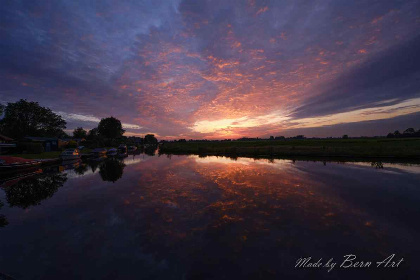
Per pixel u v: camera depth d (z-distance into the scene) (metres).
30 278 3.33
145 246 4.34
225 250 4.17
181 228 5.20
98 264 3.72
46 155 24.00
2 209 6.74
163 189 9.17
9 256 3.97
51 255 4.01
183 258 3.91
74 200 7.66
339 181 10.14
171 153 35.44
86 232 5.01
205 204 7.06
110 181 11.05
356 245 4.27
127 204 7.13
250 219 5.71
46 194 8.56
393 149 20.77
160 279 3.31
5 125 40.03
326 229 5.02
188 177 11.95
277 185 9.62
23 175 13.46
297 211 6.25
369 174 11.77
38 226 5.38
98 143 50.41
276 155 25.97
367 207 6.48
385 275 3.38
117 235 4.84
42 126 45.28
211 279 3.32
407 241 4.39
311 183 9.88
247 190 8.81
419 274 3.38
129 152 40.69
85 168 16.47
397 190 8.35
